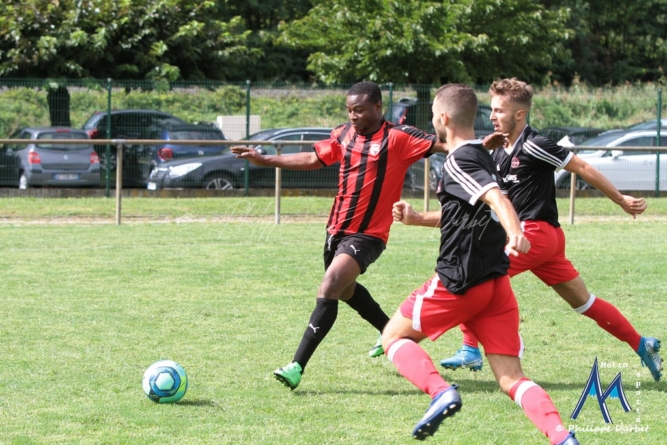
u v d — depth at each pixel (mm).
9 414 7227
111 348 9422
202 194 25984
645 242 18328
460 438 6789
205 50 34969
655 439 6812
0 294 12242
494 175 6230
